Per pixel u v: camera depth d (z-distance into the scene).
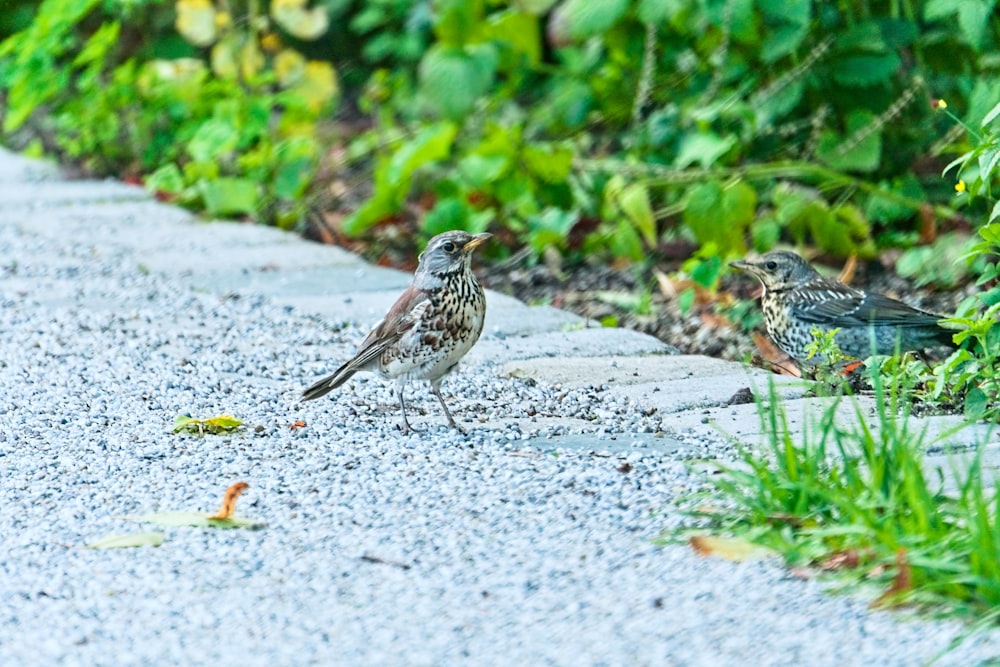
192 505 8.76
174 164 19.47
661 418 10.49
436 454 9.65
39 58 19.83
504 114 19.59
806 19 14.36
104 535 8.31
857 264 14.98
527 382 11.57
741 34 14.77
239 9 21.11
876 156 14.62
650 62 16.14
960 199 13.21
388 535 8.15
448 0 17.44
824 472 8.45
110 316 13.67
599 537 8.00
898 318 11.57
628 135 17.30
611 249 15.73
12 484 9.24
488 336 12.93
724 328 13.59
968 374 10.11
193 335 13.07
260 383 11.70
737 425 10.20
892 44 14.70
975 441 9.37
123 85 20.05
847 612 6.97
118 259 15.93
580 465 9.27
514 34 17.61
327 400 11.21
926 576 7.12
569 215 15.93
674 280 14.76
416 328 10.09
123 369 12.03
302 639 6.91
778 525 7.93
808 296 11.84
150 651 6.85
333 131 20.84
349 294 14.51
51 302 14.29
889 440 8.53
